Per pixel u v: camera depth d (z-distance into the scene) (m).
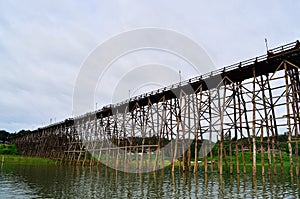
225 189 19.06
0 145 78.56
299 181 21.36
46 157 63.16
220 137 25.48
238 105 24.50
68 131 55.44
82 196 17.78
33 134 76.12
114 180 25.92
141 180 25.48
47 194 18.56
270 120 22.47
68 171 36.22
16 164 48.84
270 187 19.23
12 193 18.97
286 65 21.27
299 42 20.44
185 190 19.25
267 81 22.17
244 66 23.88
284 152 50.00
